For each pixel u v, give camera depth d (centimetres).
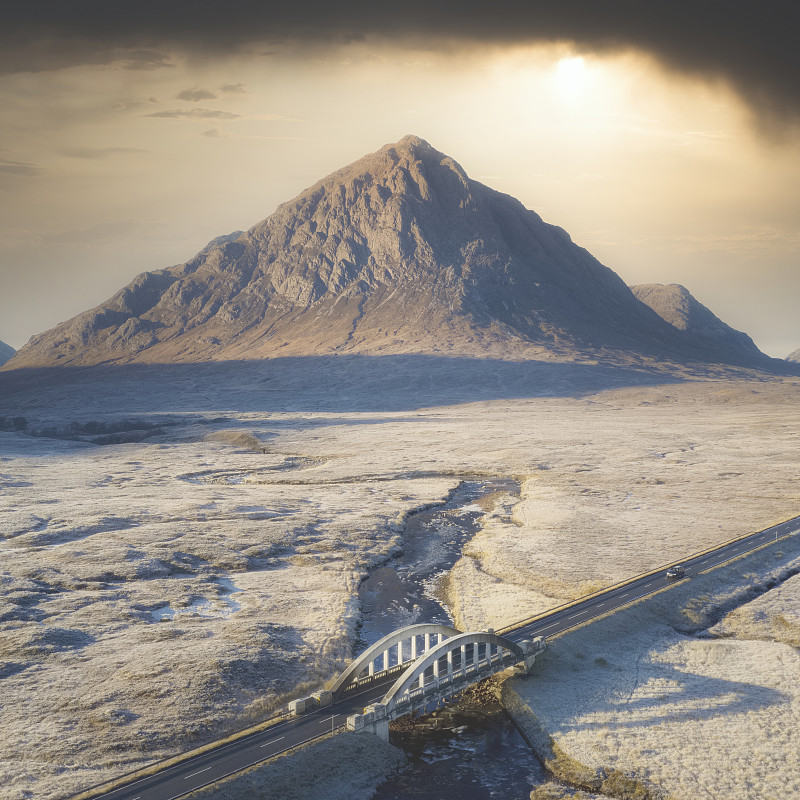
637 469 19675
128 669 7388
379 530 13712
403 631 7144
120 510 14950
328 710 6481
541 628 8306
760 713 6525
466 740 6469
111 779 5488
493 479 19500
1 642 8106
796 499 15450
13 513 14525
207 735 6262
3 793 5259
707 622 8881
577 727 6419
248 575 11031
